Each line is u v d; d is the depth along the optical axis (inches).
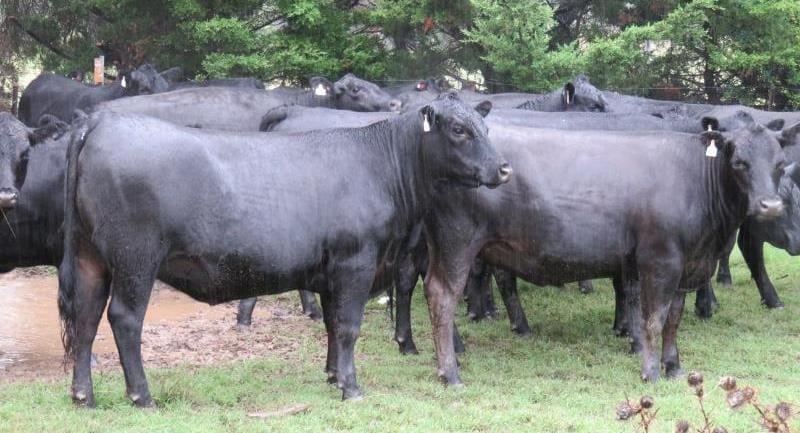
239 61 890.1
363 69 979.3
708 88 985.5
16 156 362.0
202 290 322.0
